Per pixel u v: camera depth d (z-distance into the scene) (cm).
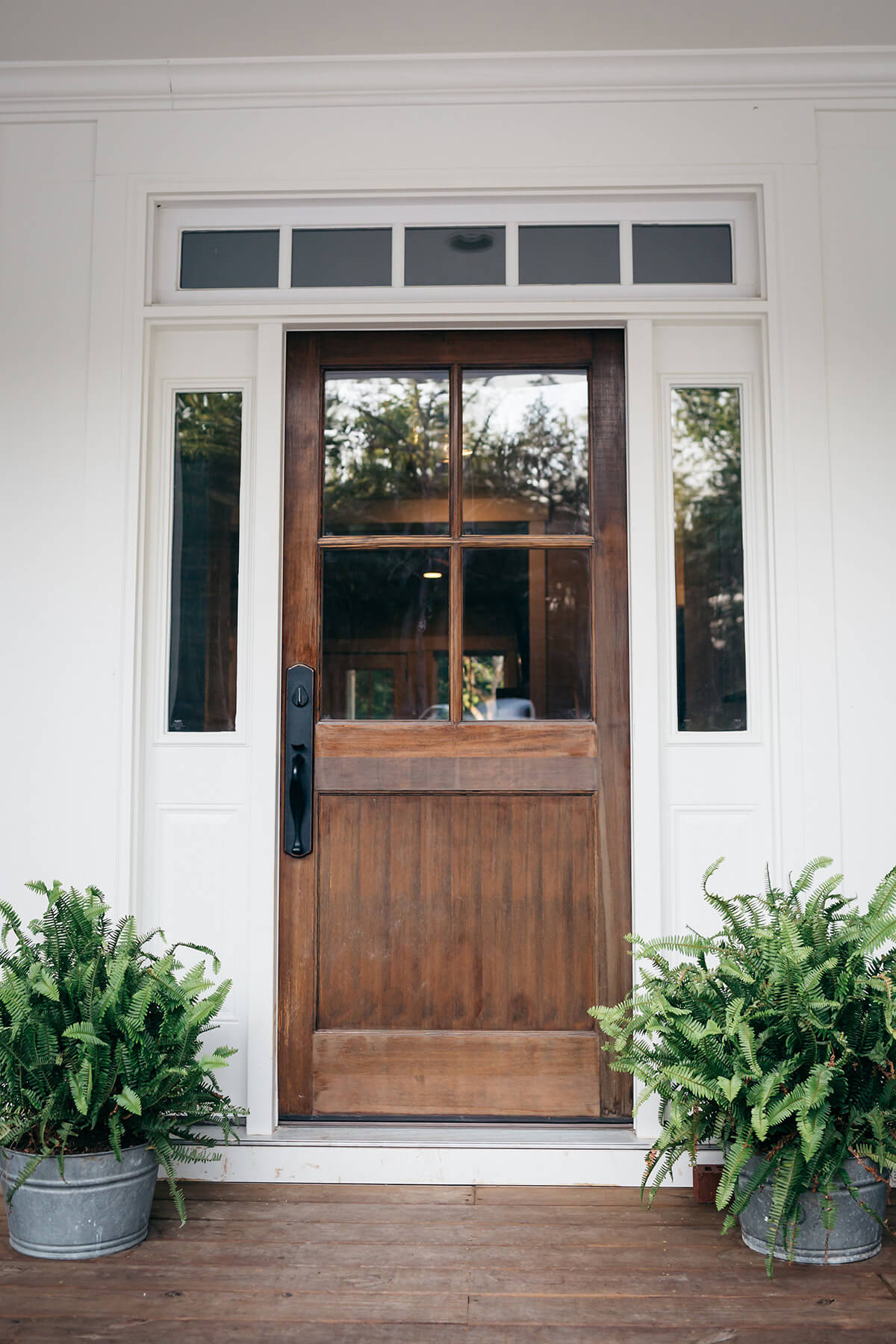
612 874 253
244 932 252
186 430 263
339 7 236
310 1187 237
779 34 246
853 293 254
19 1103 201
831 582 248
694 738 253
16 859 250
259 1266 198
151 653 258
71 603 254
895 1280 193
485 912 254
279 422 257
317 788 257
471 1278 194
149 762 256
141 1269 197
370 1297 187
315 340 264
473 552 262
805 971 194
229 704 258
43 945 213
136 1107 189
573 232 262
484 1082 250
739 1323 178
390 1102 251
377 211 262
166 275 263
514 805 256
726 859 251
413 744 257
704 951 213
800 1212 195
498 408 264
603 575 259
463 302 257
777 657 248
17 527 255
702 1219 219
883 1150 189
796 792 245
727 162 255
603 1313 182
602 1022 212
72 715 251
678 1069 196
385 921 254
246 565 260
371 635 262
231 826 255
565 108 257
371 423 264
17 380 257
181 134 259
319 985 254
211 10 237
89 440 254
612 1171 237
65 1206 199
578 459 263
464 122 257
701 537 259
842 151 256
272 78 256
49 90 259
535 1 233
